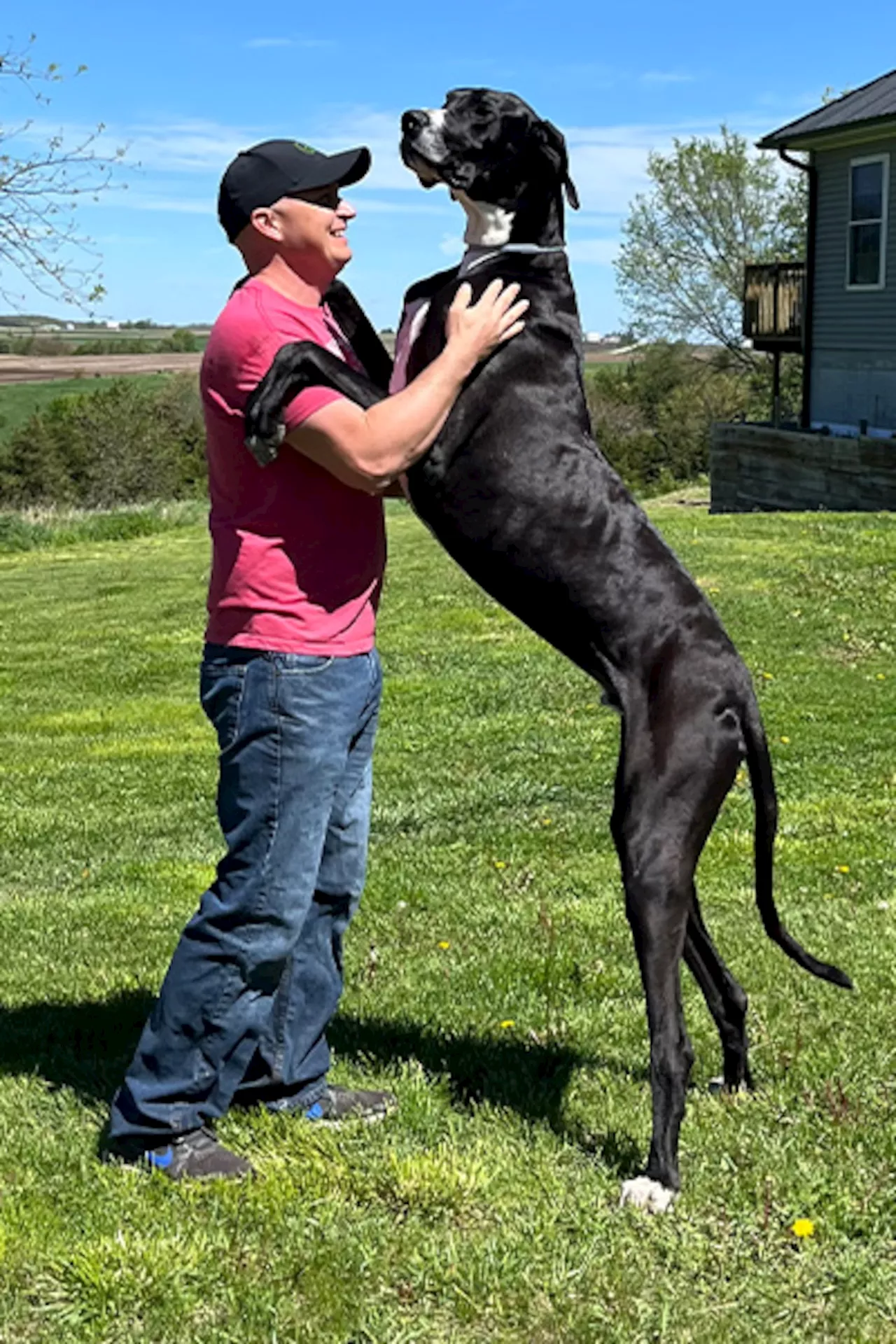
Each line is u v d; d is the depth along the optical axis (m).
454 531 3.68
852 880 6.55
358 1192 3.65
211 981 3.62
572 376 3.67
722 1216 3.56
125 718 11.40
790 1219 3.55
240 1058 3.71
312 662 3.54
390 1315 3.16
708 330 40.75
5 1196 3.64
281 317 3.46
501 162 3.66
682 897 3.51
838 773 8.40
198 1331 3.14
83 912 6.62
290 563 3.53
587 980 5.33
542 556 3.59
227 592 3.59
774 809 3.73
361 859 3.95
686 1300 3.23
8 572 20.59
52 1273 3.33
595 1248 3.40
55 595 17.86
